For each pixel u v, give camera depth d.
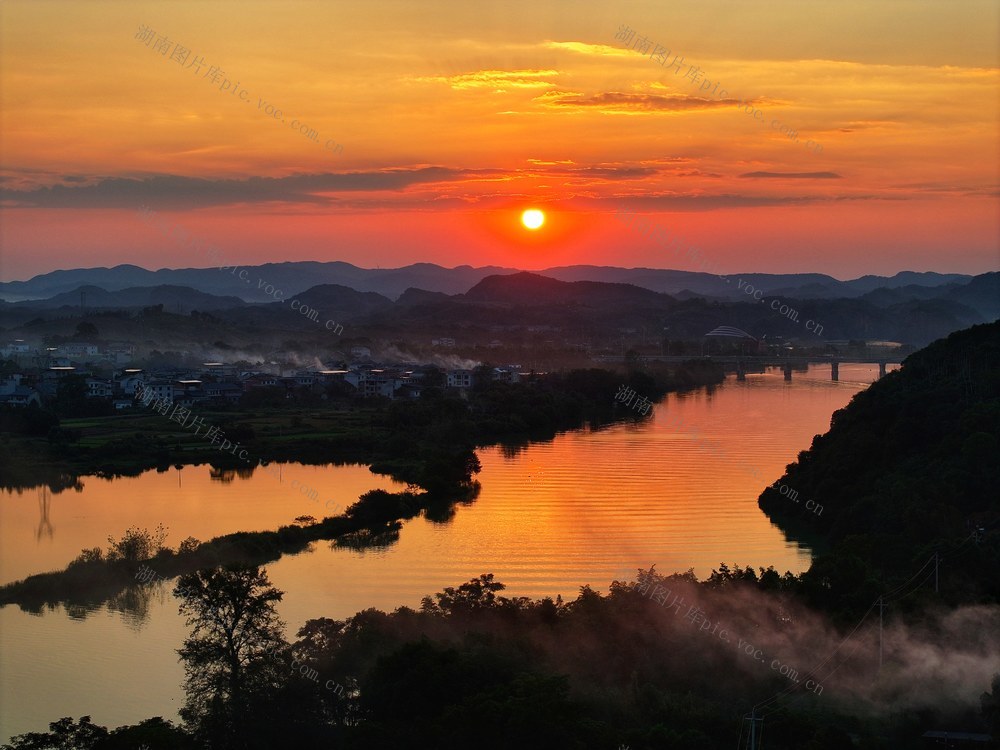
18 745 66.75
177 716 77.00
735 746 68.44
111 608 103.06
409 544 125.12
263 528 134.00
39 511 145.62
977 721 71.62
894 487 125.06
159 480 171.25
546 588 105.50
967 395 152.62
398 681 70.75
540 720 64.69
